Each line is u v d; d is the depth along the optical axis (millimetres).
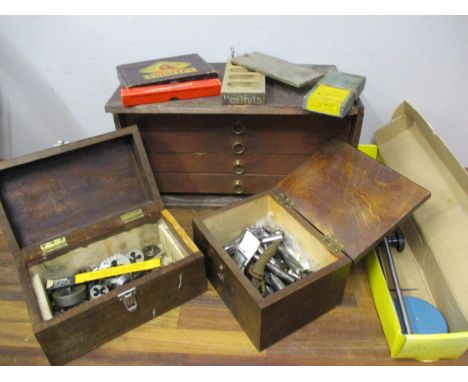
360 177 1001
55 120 1574
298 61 1356
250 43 1328
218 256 928
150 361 904
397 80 1370
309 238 1018
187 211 1333
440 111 1445
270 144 1158
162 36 1324
